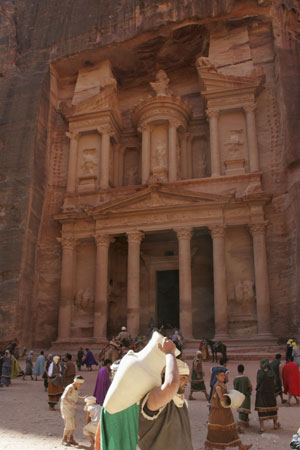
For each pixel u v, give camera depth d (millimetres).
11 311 27109
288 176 27469
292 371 12727
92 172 32312
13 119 32469
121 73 36219
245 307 26734
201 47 34219
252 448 7988
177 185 29469
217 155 29688
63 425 9852
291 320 25438
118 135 34688
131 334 26781
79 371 20547
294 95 28203
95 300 28297
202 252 30719
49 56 35219
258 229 26844
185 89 35812
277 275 26672
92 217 29750
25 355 25781
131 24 33531
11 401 13398
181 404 3543
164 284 32438
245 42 32594
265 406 9445
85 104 33188
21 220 29219
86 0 35719
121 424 3416
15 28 37094
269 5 31047
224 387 7453
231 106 30469
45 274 30688
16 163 30906
